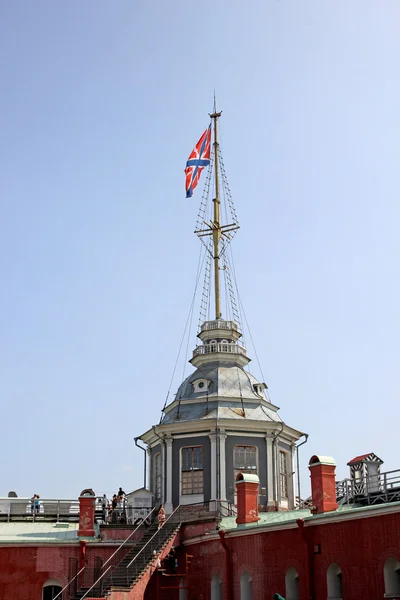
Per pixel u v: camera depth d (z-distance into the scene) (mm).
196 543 39969
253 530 35094
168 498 45656
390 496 37000
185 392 49562
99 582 40000
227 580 36375
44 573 41312
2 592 40656
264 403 48875
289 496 47531
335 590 30656
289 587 32781
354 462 43156
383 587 27938
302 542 32094
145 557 39250
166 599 40531
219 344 51219
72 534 43406
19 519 45656
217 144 56844
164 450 46812
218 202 56062
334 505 32594
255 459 46125
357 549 29422
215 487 44688
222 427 45812
